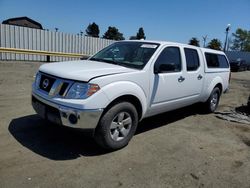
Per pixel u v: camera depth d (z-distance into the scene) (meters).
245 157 4.33
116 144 4.08
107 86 3.76
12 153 3.78
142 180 3.36
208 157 4.21
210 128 5.75
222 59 7.21
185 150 4.41
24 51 15.54
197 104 6.86
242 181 3.55
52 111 3.88
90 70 3.95
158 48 4.81
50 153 3.88
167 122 5.93
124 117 4.16
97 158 3.85
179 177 3.51
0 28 16.56
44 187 3.03
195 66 5.86
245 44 91.81
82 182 3.20
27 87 8.66
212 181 3.49
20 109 5.91
